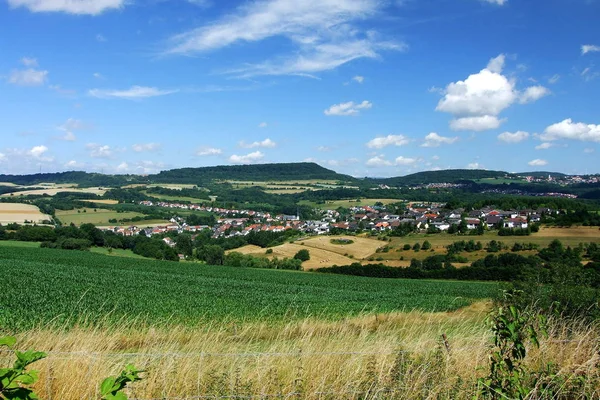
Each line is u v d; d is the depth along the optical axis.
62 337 6.77
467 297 38.34
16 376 2.73
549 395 5.04
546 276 10.70
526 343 5.85
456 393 5.06
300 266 78.06
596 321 8.22
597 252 65.38
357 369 5.28
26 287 30.55
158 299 28.73
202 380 5.10
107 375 5.06
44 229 88.56
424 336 6.76
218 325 16.11
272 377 5.19
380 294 40.16
